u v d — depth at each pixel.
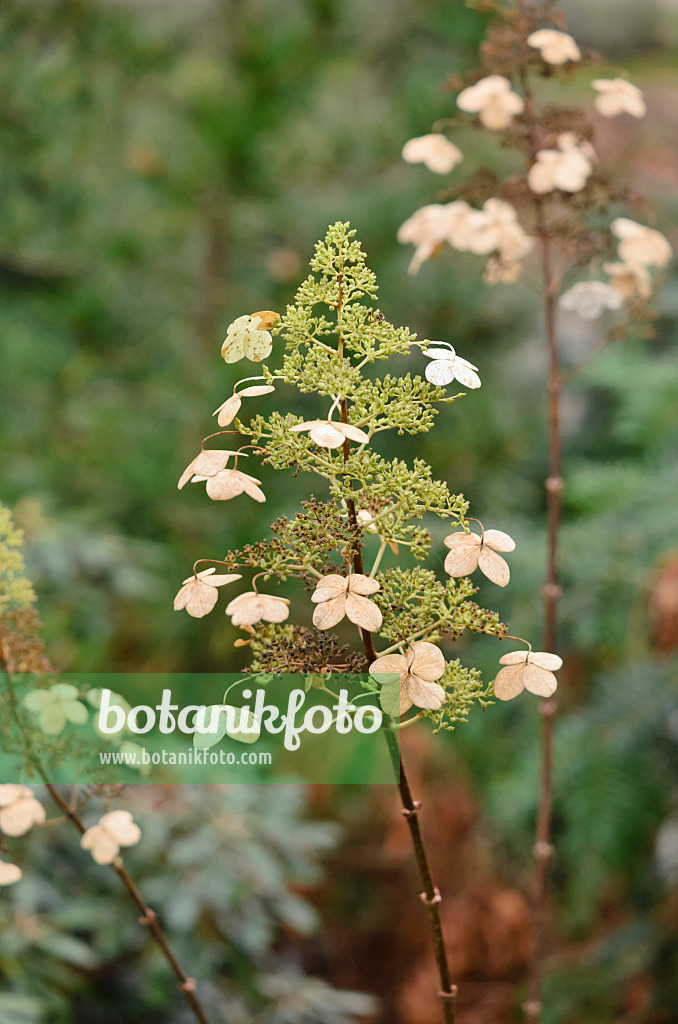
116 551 1.78
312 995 1.35
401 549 1.77
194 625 2.06
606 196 1.05
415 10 2.28
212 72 2.18
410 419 0.65
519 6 1.04
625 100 1.00
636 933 1.63
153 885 1.19
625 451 2.10
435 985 1.95
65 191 2.18
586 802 1.48
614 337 1.09
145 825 1.20
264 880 1.20
